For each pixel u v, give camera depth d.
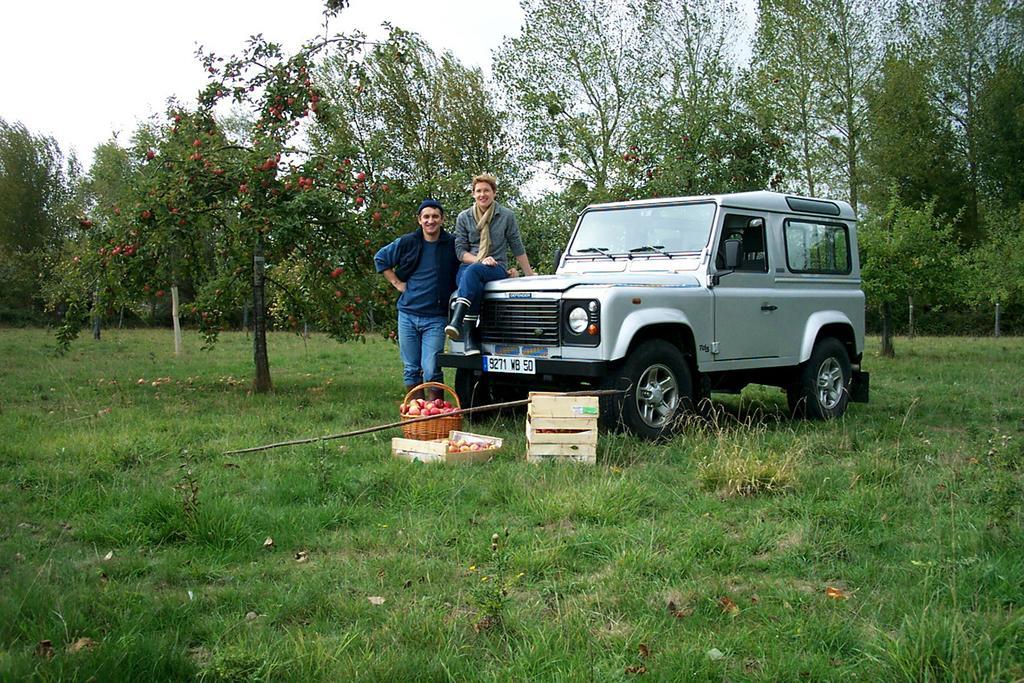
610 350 7.02
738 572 4.16
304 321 11.72
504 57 18.73
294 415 8.86
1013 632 3.29
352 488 5.50
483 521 4.99
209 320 11.51
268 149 10.07
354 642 3.30
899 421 8.55
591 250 8.68
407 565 4.17
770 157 15.91
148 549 4.53
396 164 23.97
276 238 10.00
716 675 3.06
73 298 10.66
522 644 3.29
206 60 10.92
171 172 10.23
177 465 6.43
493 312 7.71
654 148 15.52
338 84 25.84
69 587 3.83
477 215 8.16
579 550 4.41
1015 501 5.00
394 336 10.82
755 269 8.38
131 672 3.00
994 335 31.36
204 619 3.56
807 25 26.23
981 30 31.73
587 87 18.45
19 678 2.90
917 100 31.48
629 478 5.78
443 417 6.82
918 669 2.99
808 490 5.54
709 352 7.80
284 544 4.55
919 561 4.07
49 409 9.45
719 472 5.69
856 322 9.56
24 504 5.25
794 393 8.96
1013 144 31.70
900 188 32.69
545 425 6.40
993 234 25.08
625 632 3.42
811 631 3.37
